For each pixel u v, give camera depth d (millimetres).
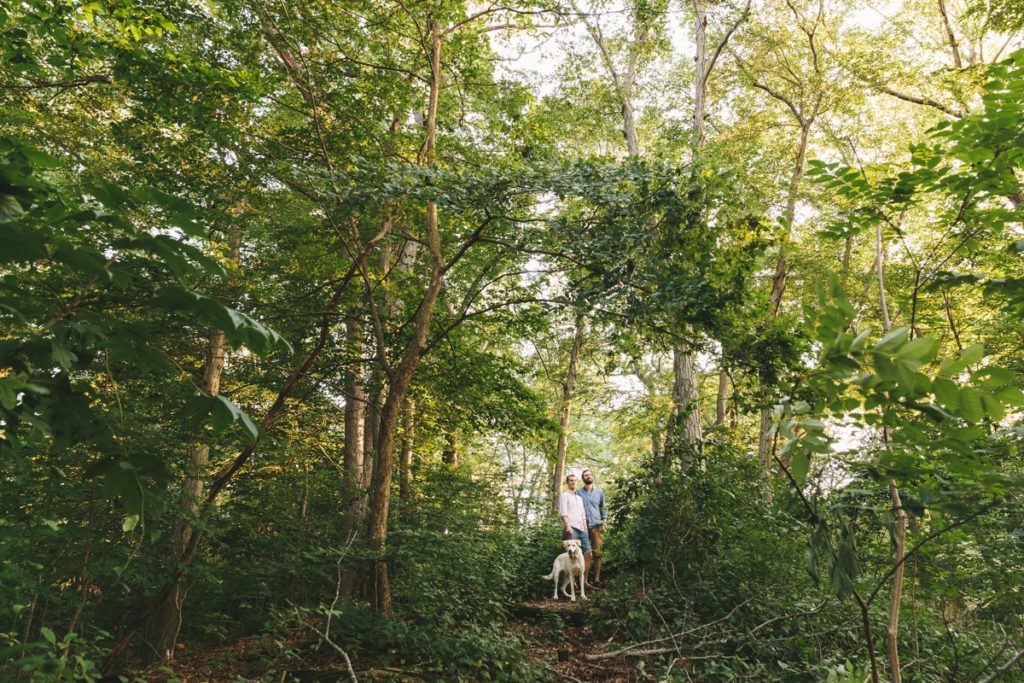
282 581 8273
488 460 17375
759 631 7387
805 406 1626
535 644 8164
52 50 8031
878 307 12508
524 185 7418
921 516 2283
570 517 11086
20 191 1225
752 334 5586
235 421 1216
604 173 7305
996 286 2908
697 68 17391
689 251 6715
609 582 10836
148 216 1467
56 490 5512
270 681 5871
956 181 3176
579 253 7438
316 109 8844
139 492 1253
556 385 20094
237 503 8781
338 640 7051
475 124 10984
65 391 1265
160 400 6617
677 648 7012
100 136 9219
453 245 11047
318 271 9672
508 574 9344
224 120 8055
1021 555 5148
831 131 15727
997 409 1327
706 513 9180
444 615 7117
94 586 6770
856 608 7051
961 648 6094
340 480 9773
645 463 10531
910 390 1289
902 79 14555
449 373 10523
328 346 9766
